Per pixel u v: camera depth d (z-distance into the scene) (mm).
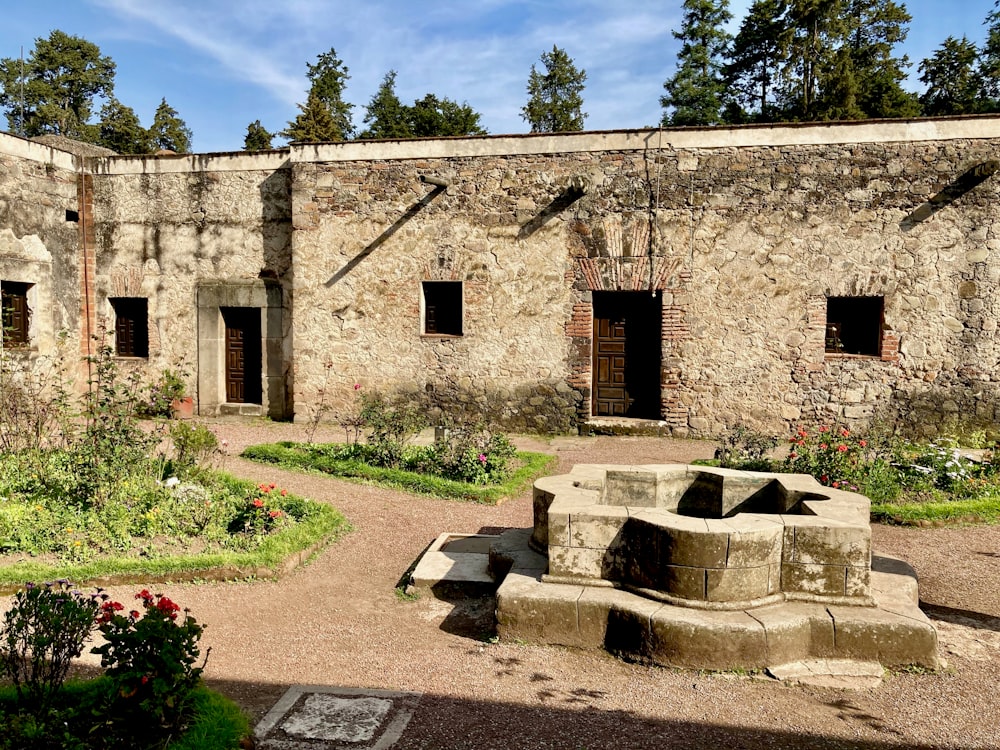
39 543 5238
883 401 9570
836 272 9570
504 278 10477
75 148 13703
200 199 11773
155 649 2932
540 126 34031
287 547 5320
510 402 10570
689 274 9953
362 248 10875
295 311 11125
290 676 3689
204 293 11750
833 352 9891
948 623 4422
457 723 3246
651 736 3162
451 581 4848
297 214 11031
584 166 10141
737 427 9023
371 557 5535
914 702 3479
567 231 10250
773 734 3195
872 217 9445
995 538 5965
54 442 7770
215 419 11641
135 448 6770
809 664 3762
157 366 12000
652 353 10453
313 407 11148
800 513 4664
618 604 3971
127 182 11969
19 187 10648
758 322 9828
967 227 9219
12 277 10500
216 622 4336
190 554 5152
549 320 10391
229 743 2887
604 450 9352
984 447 9062
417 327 10789
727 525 3969
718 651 3715
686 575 3914
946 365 9391
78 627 3094
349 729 3176
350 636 4203
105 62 35281
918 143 9266
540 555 4828
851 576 3988
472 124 30547
